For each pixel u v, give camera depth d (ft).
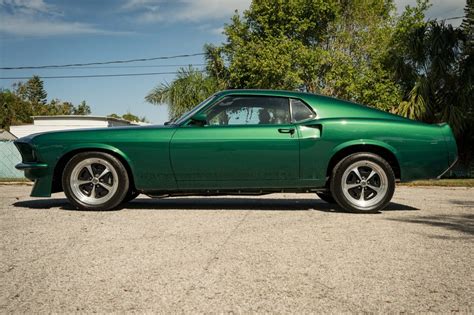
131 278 8.77
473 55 58.95
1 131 101.60
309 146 16.98
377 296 7.82
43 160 17.21
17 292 8.01
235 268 9.44
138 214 16.38
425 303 7.50
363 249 11.09
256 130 17.10
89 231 13.17
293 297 7.75
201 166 17.01
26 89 254.27
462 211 17.75
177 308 7.27
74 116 71.10
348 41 69.05
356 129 17.03
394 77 64.85
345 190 17.07
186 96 70.13
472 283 8.51
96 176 17.31
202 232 13.08
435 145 17.24
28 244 11.53
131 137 17.11
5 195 24.41
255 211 17.35
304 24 69.05
